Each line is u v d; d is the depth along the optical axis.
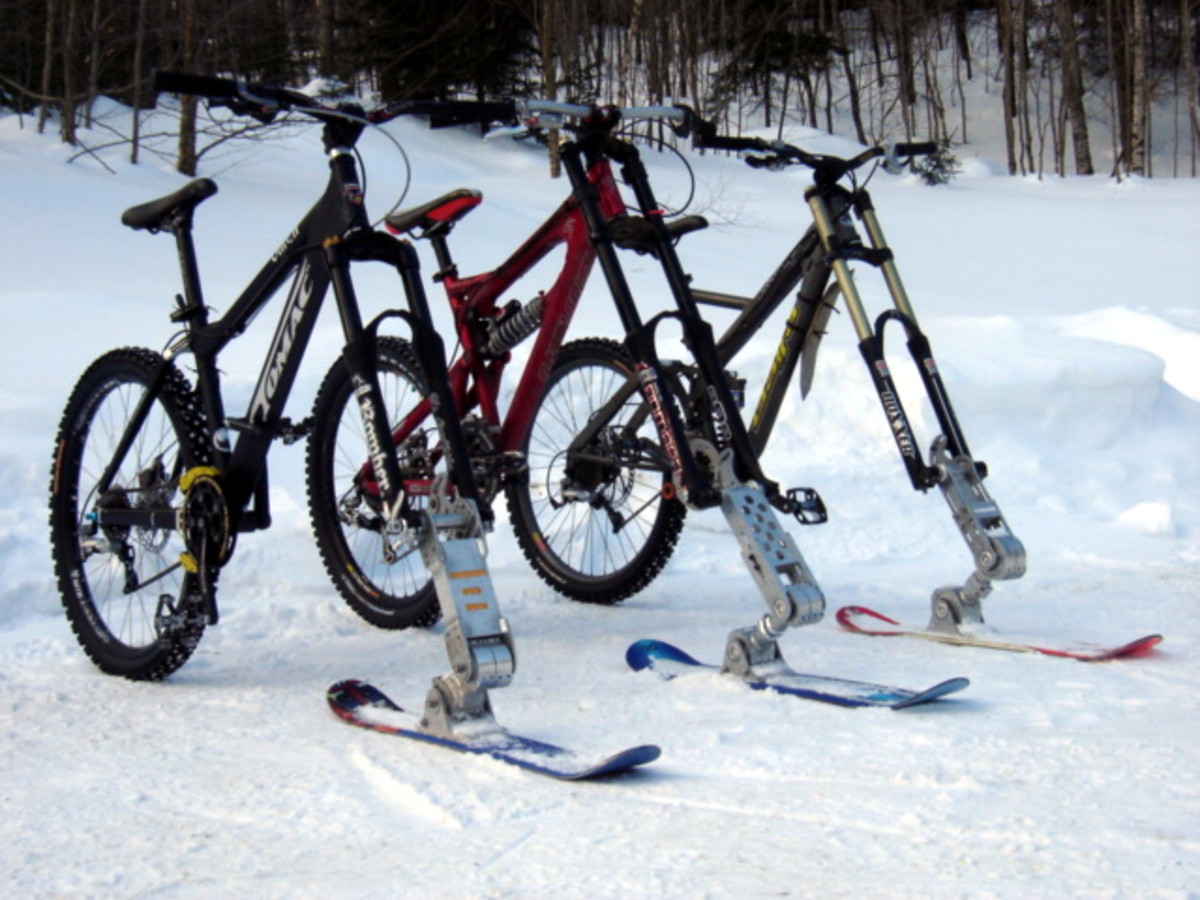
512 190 16.41
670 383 2.93
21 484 4.18
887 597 3.94
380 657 3.20
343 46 16.53
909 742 2.25
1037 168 31.83
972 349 6.20
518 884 1.62
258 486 2.86
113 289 7.32
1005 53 31.14
